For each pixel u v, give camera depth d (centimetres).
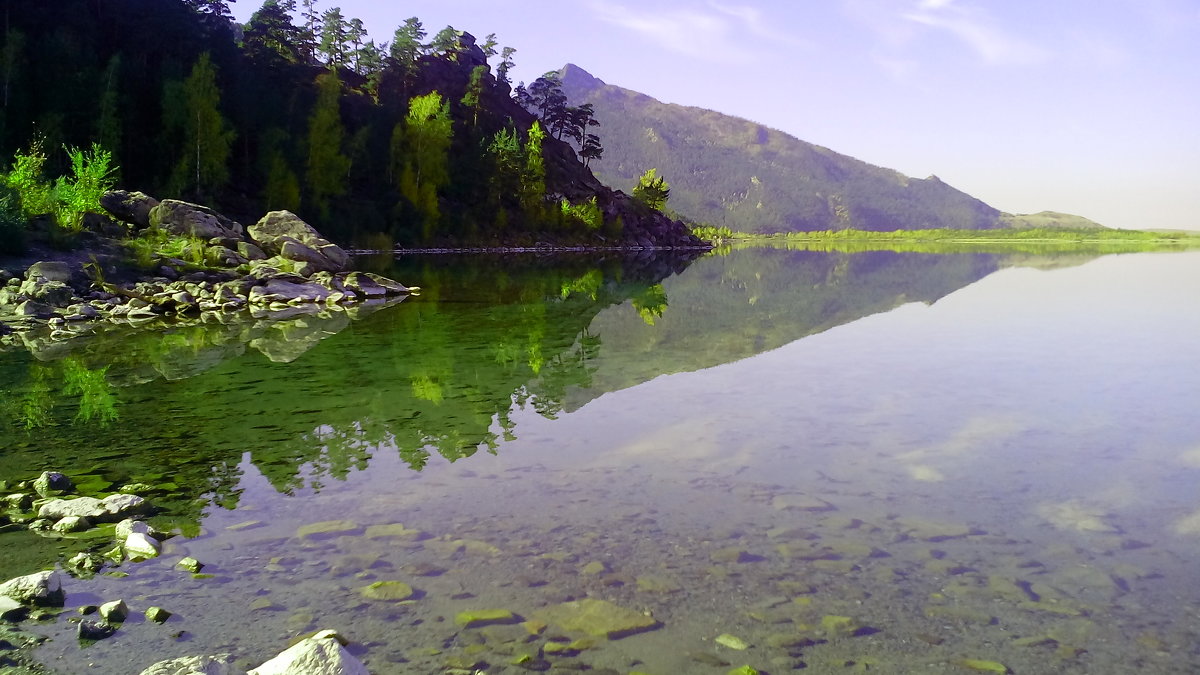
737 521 591
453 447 812
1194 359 1343
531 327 1933
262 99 6675
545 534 566
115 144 5047
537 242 9375
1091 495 648
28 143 4694
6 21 5547
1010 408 982
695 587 479
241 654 402
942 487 671
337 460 763
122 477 708
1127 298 2659
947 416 941
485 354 1484
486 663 393
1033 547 540
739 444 821
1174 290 2997
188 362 1365
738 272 4984
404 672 384
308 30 9925
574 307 2500
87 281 2305
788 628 429
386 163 7819
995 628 429
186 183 5378
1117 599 462
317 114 6544
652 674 382
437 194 8762
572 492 664
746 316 2250
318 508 624
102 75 5256
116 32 6438
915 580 489
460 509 620
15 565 514
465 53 12812
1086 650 405
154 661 395
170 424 909
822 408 998
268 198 5941
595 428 898
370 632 424
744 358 1441
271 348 1538
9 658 398
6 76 4838
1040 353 1441
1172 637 418
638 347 1595
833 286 3562
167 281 2481
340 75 10300
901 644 412
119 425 903
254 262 2844
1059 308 2325
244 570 505
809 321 2095
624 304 2630
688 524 585
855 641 415
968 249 10988
